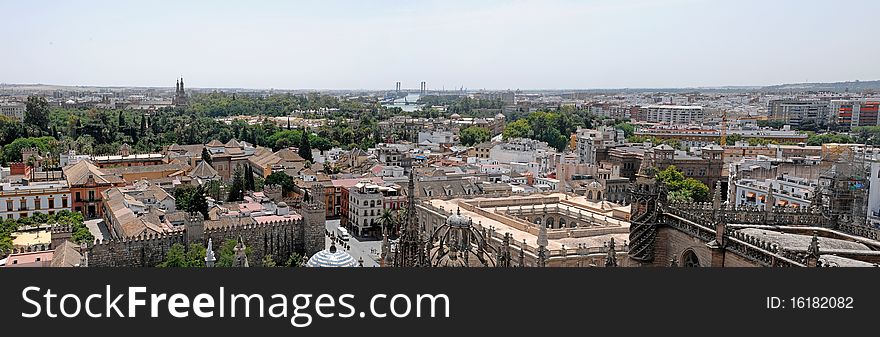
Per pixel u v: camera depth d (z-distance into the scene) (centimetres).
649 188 6938
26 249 13012
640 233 6862
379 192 19762
